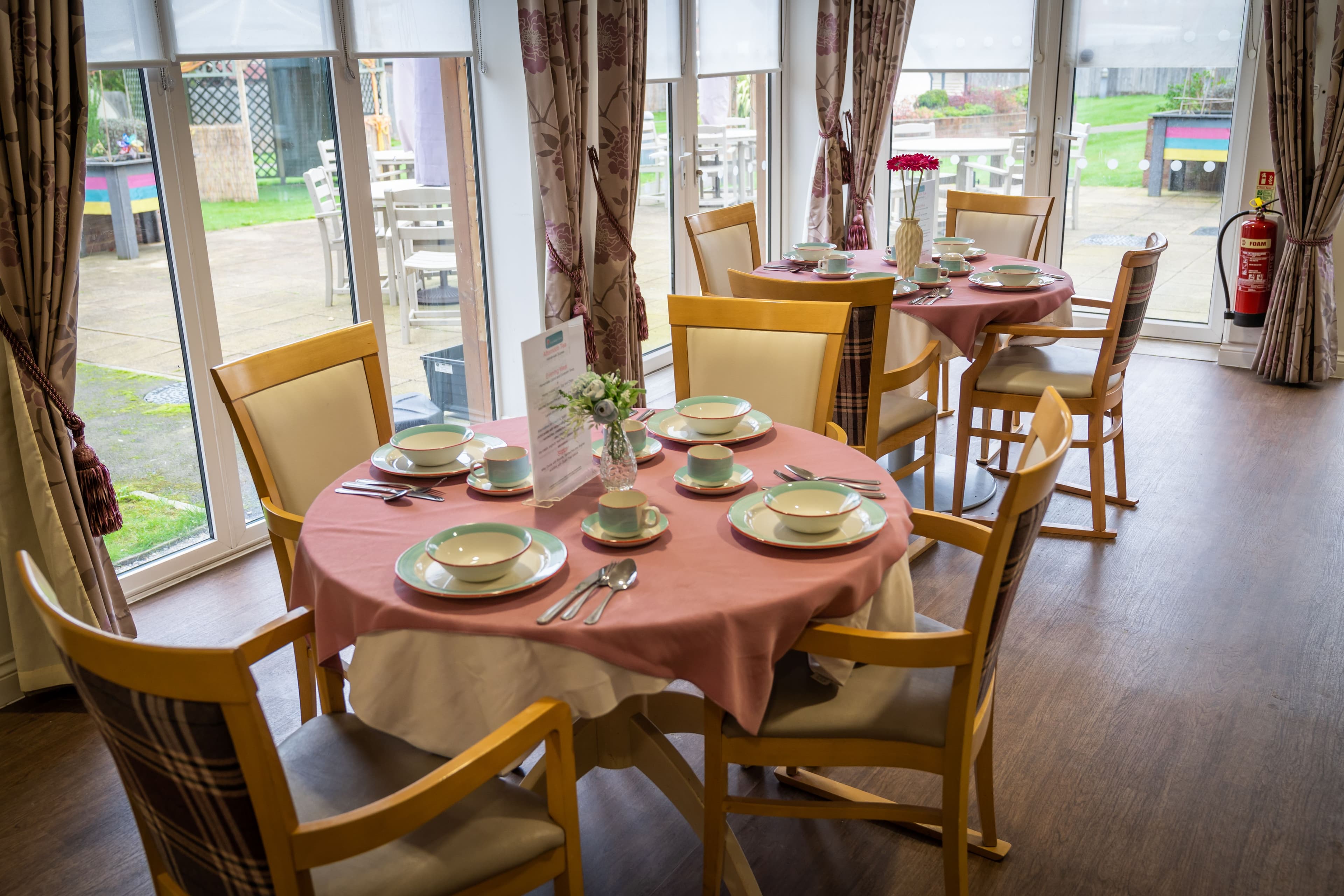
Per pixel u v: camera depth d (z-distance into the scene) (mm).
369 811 1324
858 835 2215
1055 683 2738
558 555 1719
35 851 2203
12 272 2457
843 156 5633
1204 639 2932
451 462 2170
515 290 4266
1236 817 2230
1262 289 5270
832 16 5281
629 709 2062
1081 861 2111
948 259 3992
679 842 2209
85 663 1203
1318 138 4906
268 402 2334
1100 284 6004
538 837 1541
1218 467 4152
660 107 5109
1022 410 3551
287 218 3451
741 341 2771
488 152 4105
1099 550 3492
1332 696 2652
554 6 3656
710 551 1758
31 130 2387
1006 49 5770
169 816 1319
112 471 3152
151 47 2928
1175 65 5473
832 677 1811
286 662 2900
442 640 1576
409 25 3668
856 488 1982
